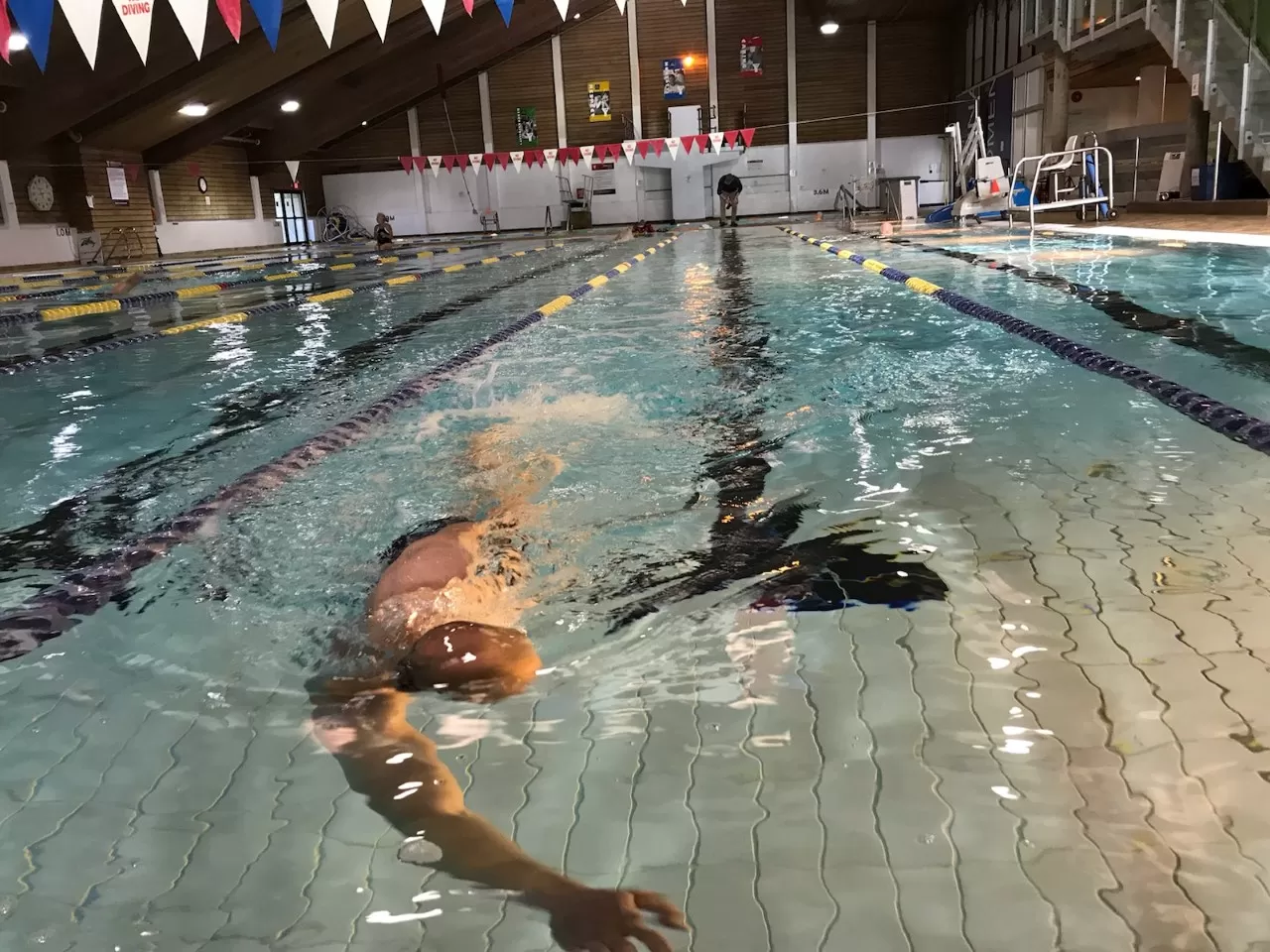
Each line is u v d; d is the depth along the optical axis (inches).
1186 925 32.8
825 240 458.6
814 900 35.1
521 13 736.3
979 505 79.5
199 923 35.7
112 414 140.6
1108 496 80.2
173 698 54.7
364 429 119.9
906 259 323.9
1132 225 395.5
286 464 105.3
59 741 50.4
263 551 78.7
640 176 866.8
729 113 850.8
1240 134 376.8
